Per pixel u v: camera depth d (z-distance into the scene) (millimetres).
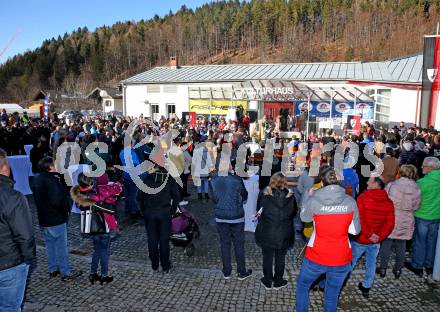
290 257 6305
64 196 5367
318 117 21562
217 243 6961
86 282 5418
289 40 107375
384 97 21625
